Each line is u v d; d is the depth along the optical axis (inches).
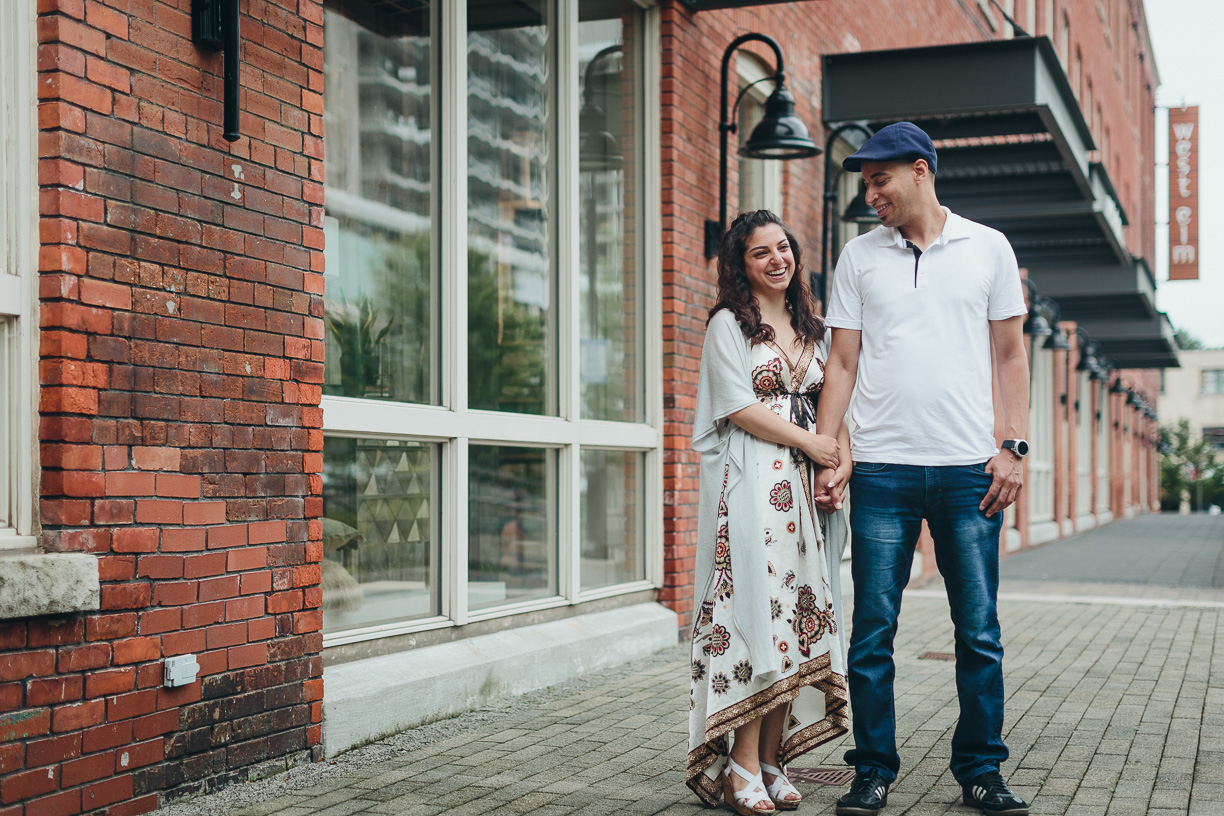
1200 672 244.8
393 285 207.3
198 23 152.4
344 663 188.2
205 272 153.9
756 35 297.1
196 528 152.0
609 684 235.3
